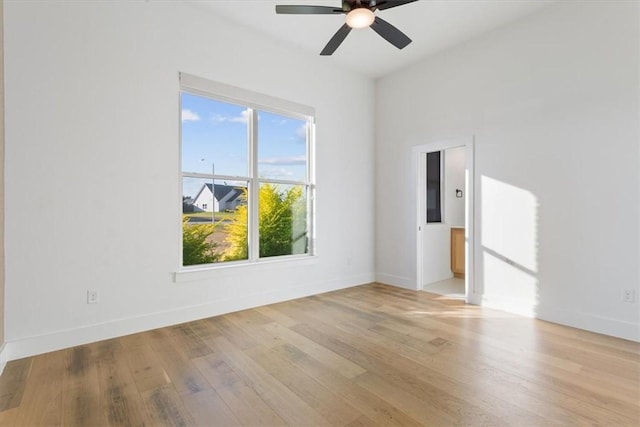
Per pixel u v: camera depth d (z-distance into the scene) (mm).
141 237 2869
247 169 3656
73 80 2531
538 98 3193
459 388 1936
